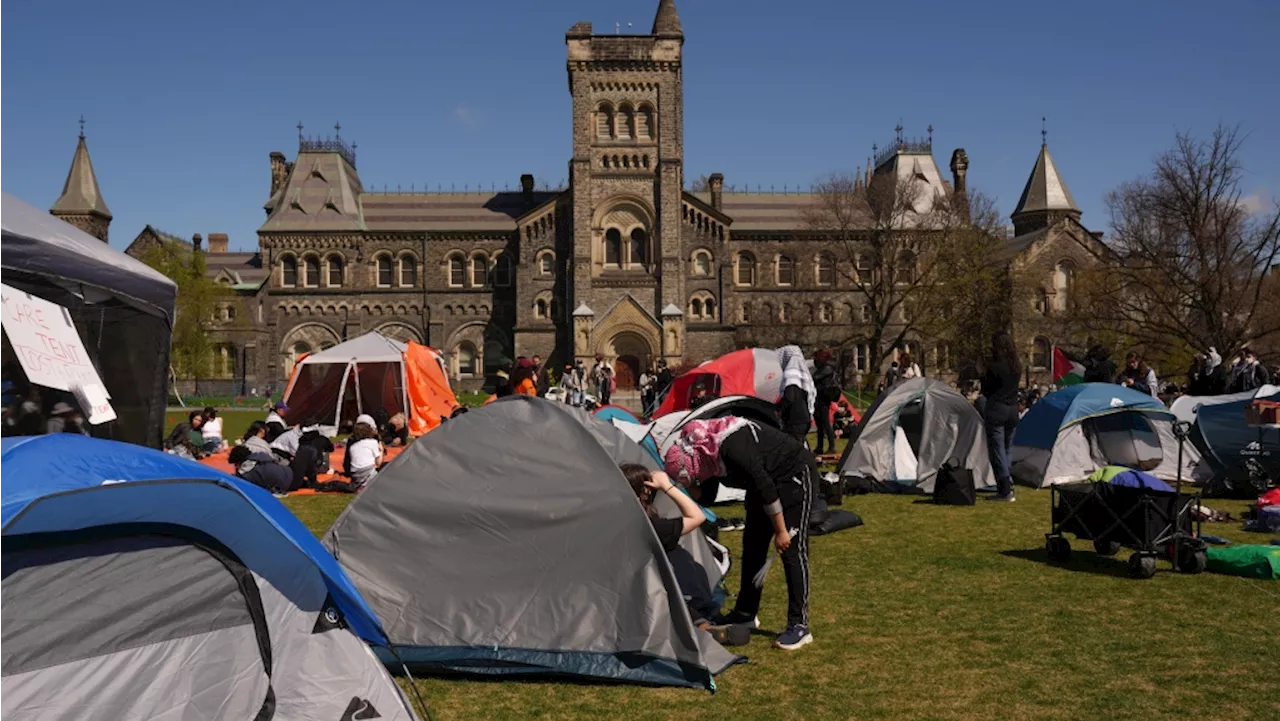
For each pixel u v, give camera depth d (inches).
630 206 2679.6
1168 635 301.3
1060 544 413.1
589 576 286.7
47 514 224.7
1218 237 1471.5
